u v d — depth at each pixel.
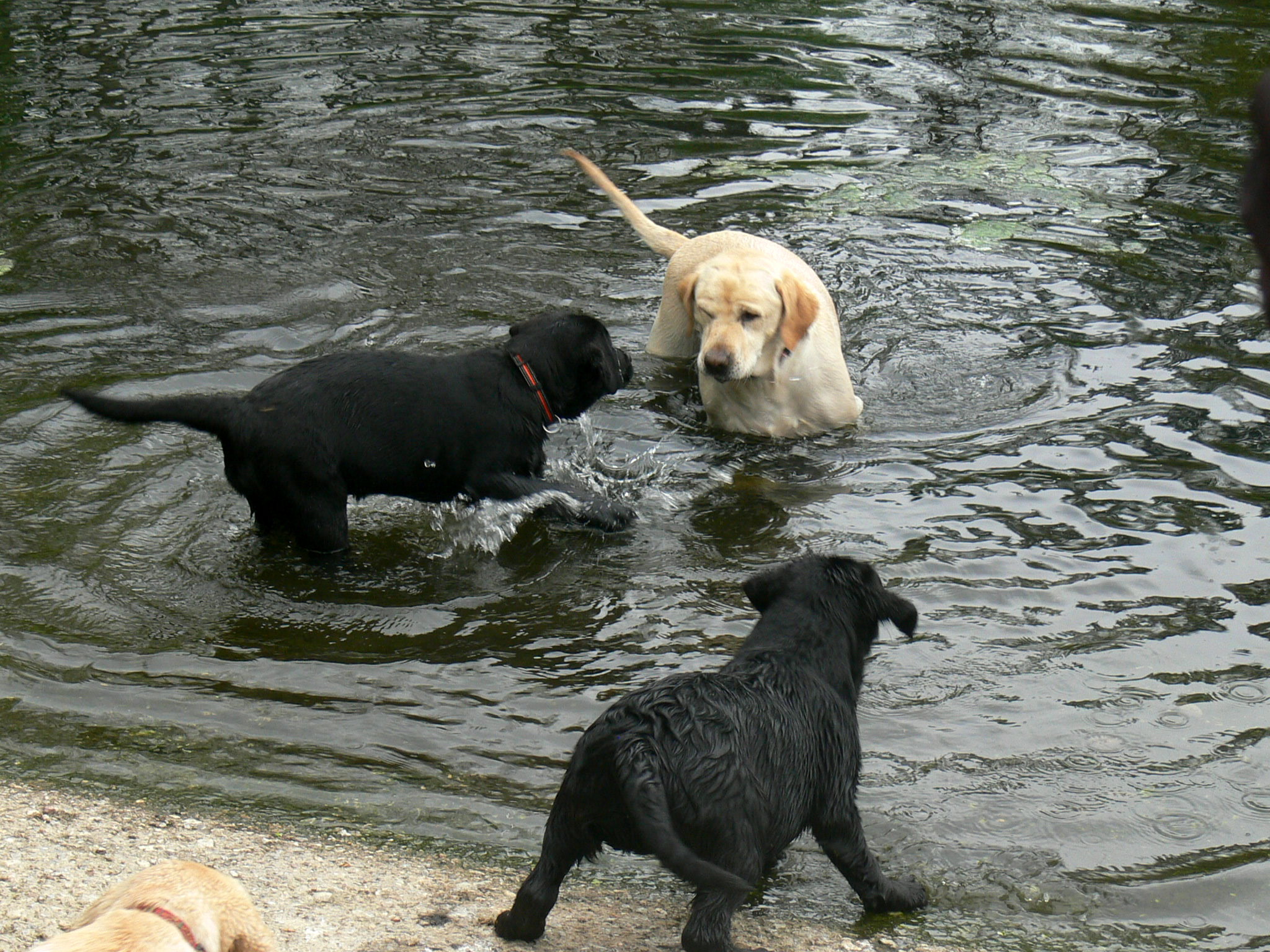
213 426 7.49
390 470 7.78
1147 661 6.75
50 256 11.95
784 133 15.46
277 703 6.43
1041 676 6.64
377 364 7.85
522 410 8.20
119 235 12.45
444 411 7.89
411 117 15.78
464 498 8.19
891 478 8.84
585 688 6.61
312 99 16.33
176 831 5.34
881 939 4.89
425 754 6.09
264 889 4.93
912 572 7.61
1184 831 5.54
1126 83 17.19
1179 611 7.20
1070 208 13.43
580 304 11.40
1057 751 6.07
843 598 5.40
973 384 10.13
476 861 5.34
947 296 11.59
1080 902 5.13
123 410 7.32
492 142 15.04
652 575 7.71
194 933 3.71
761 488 8.74
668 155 14.76
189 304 11.10
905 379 10.23
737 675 4.91
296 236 12.55
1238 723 6.25
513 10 20.45
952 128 15.70
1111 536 7.98
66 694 6.39
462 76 17.27
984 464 8.95
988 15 20.36
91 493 8.31
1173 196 13.75
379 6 20.64
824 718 4.98
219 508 8.26
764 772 4.61
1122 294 11.60
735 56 18.30
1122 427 9.39
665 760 4.41
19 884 4.79
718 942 4.32
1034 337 10.84
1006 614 7.18
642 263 12.23
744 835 4.48
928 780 5.87
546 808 5.75
